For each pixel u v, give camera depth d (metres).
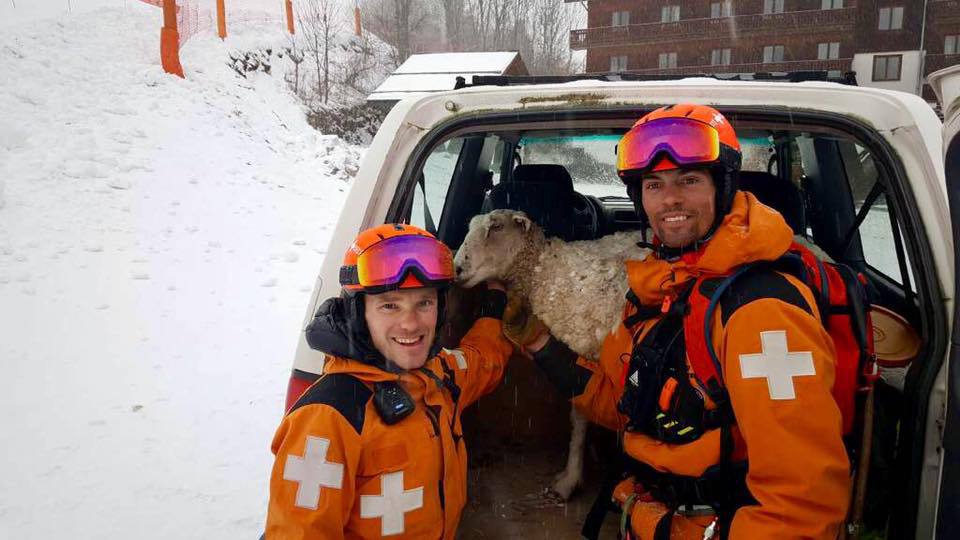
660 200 1.58
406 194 1.92
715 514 1.48
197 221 8.29
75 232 7.28
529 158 3.70
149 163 9.68
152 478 3.45
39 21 14.98
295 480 1.47
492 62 19.75
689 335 1.48
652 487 1.62
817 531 1.30
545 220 2.93
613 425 2.17
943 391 1.40
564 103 1.94
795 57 27.56
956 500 1.11
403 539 1.57
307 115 18.00
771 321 1.36
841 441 1.33
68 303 5.71
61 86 11.45
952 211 1.13
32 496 3.25
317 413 1.51
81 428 3.91
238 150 11.59
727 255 1.44
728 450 1.43
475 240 2.32
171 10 13.68
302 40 22.48
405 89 19.00
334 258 1.83
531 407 2.79
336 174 12.86
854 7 26.25
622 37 29.88
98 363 4.76
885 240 2.55
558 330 2.27
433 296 1.67
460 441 1.82
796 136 2.97
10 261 6.39
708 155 1.50
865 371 1.49
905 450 1.46
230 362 4.95
